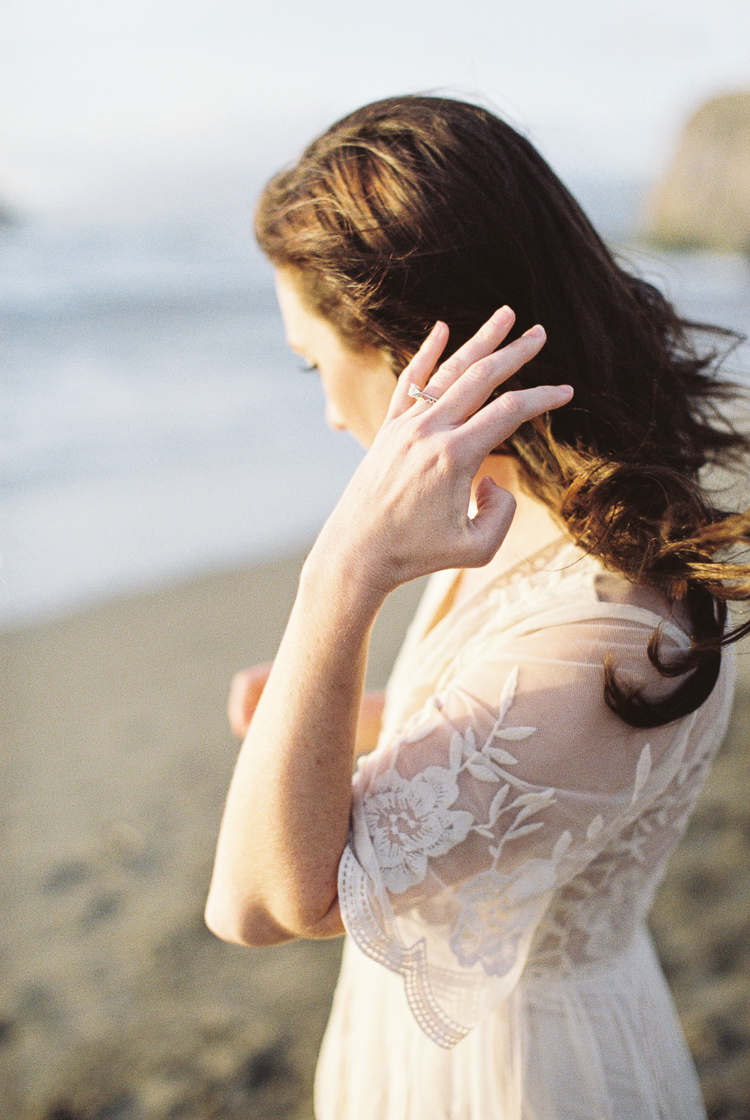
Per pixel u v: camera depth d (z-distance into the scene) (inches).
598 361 39.6
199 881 117.7
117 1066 89.5
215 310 670.5
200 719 159.8
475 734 34.4
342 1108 51.2
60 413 374.6
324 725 34.3
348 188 38.8
